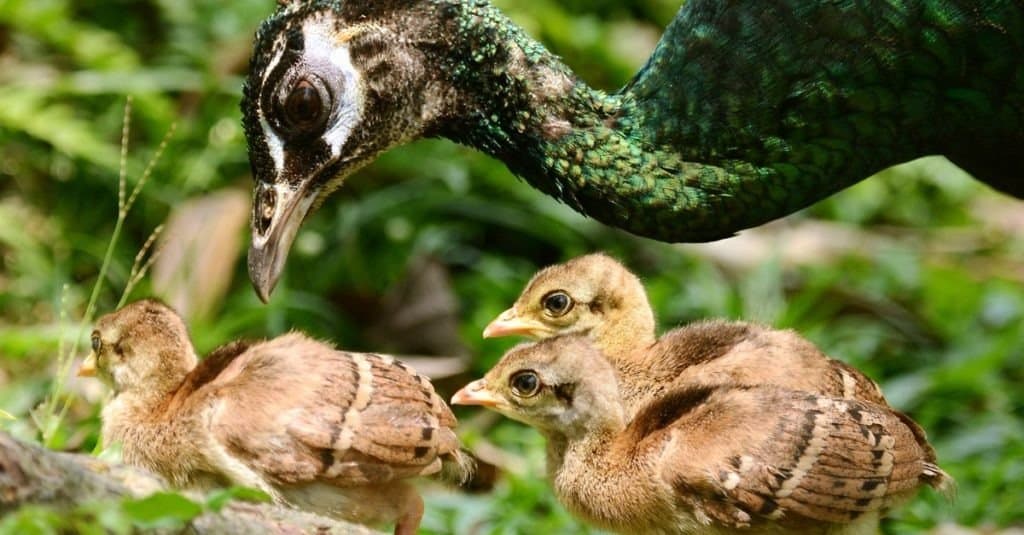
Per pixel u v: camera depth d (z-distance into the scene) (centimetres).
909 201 1847
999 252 1788
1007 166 1139
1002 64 1069
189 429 908
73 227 1590
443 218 1648
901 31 1060
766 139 1070
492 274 1591
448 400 1438
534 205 1658
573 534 1195
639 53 1844
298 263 1598
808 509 922
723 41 1071
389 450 902
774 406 936
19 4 1641
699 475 923
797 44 1064
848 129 1073
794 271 1634
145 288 1517
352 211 1616
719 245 1644
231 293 1552
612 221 1089
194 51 1706
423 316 1509
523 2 1778
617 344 1126
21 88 1617
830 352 1520
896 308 1616
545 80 1083
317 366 912
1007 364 1533
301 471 895
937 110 1084
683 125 1074
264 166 1092
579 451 985
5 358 1406
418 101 1092
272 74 1084
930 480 992
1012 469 1318
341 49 1083
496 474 1308
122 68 1658
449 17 1085
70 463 757
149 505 712
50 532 697
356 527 849
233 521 797
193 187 1602
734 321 1123
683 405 969
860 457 929
